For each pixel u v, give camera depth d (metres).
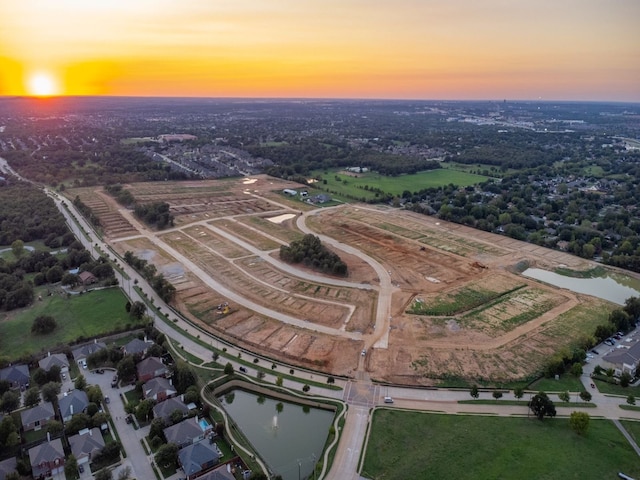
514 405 113.31
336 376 123.69
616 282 192.50
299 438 104.69
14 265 180.12
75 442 94.00
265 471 92.00
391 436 101.25
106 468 89.44
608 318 155.25
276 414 112.81
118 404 109.31
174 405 105.44
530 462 93.88
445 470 91.69
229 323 149.00
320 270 190.88
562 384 121.88
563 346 139.62
